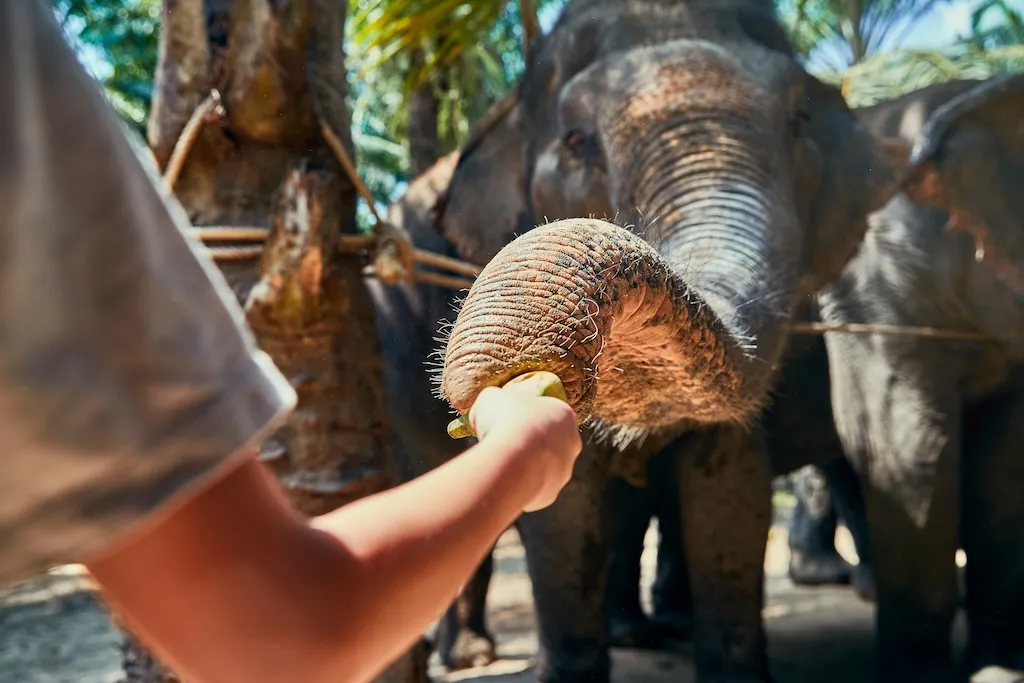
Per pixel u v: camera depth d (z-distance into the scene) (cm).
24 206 64
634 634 498
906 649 400
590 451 351
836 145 381
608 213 339
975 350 415
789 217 308
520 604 678
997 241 402
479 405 92
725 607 358
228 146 287
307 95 288
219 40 286
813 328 380
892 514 403
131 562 70
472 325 140
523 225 381
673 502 495
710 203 294
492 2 530
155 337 68
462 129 748
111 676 495
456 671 489
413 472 483
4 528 66
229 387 70
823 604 586
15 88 65
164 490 67
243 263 284
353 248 299
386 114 958
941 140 404
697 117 313
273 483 75
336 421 286
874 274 418
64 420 65
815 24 966
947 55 887
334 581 73
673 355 195
